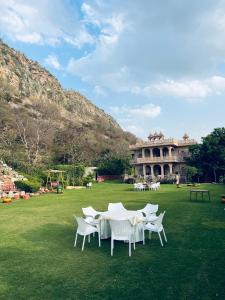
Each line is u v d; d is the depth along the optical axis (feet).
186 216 46.06
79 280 22.16
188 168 146.41
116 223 27.76
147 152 187.11
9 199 76.07
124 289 20.25
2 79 360.07
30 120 218.59
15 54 455.22
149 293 19.48
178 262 24.99
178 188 107.55
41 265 25.71
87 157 216.13
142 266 24.48
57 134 218.79
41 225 43.14
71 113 426.92
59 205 65.98
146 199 72.13
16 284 21.79
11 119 217.56
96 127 346.33
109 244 31.65
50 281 22.16
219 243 29.99
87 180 144.66
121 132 360.69
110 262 25.82
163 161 173.27
